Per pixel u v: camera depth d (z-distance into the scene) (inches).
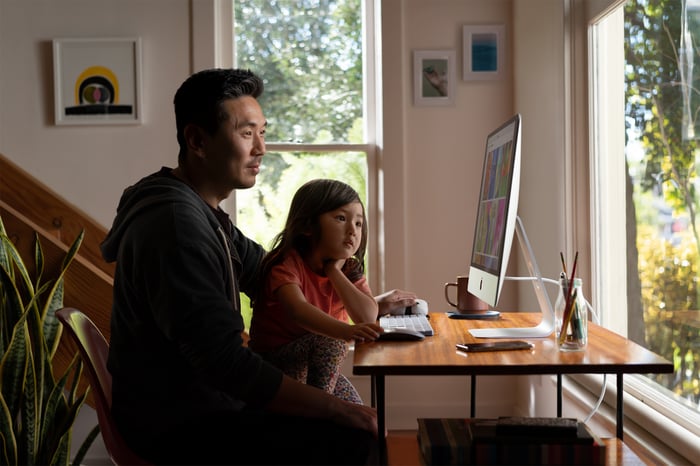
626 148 96.2
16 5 140.6
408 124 143.1
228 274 65.9
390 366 59.7
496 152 77.6
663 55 84.3
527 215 133.8
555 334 73.8
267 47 147.5
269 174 146.4
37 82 140.9
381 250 143.6
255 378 58.6
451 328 80.3
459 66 143.3
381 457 59.4
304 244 80.1
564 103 110.0
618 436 69.1
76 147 141.1
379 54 143.8
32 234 101.4
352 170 146.8
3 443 88.0
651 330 88.7
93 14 141.2
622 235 97.9
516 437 56.0
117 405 62.6
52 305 98.0
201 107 68.1
